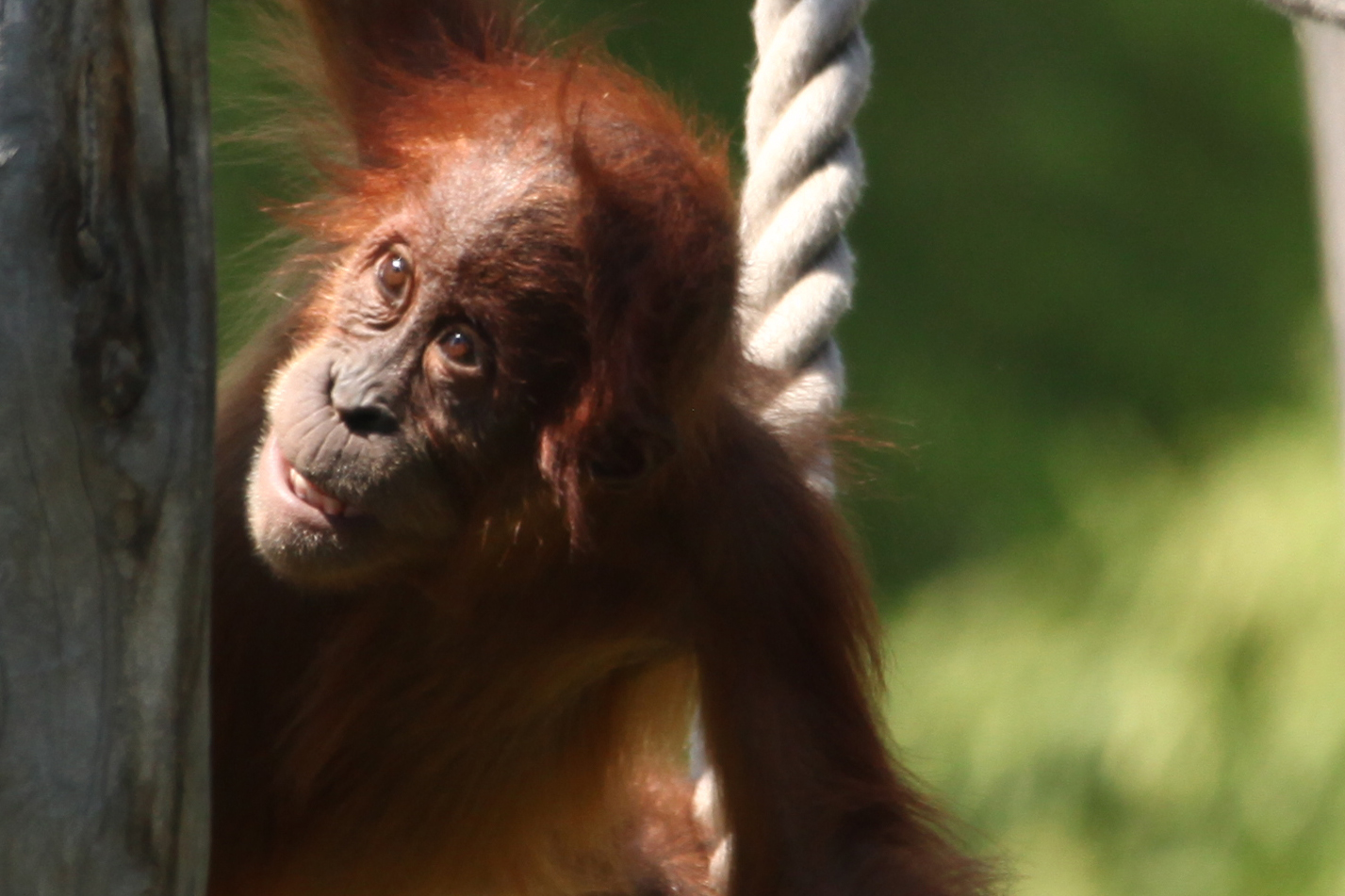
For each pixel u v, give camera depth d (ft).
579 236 22.70
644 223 22.84
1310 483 63.72
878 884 23.93
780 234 27.40
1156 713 59.41
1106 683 60.80
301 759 24.57
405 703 24.90
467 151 23.97
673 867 30.32
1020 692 62.08
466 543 23.56
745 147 28.25
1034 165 76.84
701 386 23.35
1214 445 69.46
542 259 22.68
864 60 27.73
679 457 23.57
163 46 14.08
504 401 22.90
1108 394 72.54
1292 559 61.00
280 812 25.23
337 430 22.94
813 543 24.97
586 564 24.16
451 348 22.93
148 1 13.97
